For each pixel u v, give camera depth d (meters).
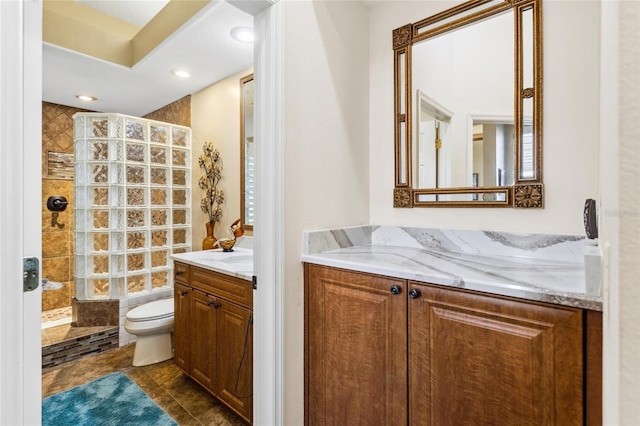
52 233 3.26
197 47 2.14
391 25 1.69
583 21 1.18
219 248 2.55
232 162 2.58
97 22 2.36
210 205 2.76
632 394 0.27
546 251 1.24
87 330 2.55
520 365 0.84
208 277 1.79
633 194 0.27
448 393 0.97
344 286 1.22
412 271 1.05
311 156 1.39
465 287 0.94
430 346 1.01
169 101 3.18
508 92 1.34
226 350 1.65
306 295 1.35
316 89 1.41
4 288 0.64
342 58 1.57
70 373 2.17
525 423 0.84
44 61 2.34
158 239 2.85
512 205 1.32
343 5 1.58
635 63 0.27
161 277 2.88
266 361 1.25
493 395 0.89
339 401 1.24
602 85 0.52
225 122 2.63
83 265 2.62
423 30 1.58
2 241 0.64
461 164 1.46
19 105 0.67
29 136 0.69
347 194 1.60
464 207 1.46
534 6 1.27
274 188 1.23
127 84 2.76
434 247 1.52
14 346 0.66
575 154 1.19
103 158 2.63
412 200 1.61
